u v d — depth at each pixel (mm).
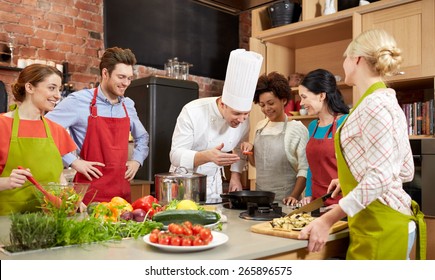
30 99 2037
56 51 4207
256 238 1491
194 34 5254
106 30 4504
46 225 1316
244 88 2230
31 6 4059
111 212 1594
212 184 2582
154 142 4105
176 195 1909
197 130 2488
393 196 1523
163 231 1431
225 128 2551
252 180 4070
